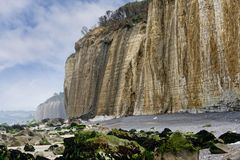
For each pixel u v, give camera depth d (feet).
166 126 138.41
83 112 338.54
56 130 182.19
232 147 62.59
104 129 145.38
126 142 56.29
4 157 68.69
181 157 48.49
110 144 55.26
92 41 360.69
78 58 377.50
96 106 317.42
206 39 185.88
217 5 182.39
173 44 219.20
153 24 241.35
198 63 189.78
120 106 272.31
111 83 295.69
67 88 399.24
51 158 70.79
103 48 331.16
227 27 175.83
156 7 242.78
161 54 230.89
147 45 244.01
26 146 88.02
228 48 173.68
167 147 49.60
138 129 138.92
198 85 187.93
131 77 271.49
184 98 200.03
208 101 180.24
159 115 207.82
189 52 196.75
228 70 172.14
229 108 167.73
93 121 265.34
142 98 247.91
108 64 306.55
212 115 157.69
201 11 190.90
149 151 55.36
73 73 380.37
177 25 211.82
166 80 224.53
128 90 270.05
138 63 269.64
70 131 162.91
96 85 327.88
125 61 282.56
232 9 174.91
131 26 301.22
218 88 176.14
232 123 116.98
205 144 68.59
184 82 200.95
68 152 58.80
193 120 149.59
